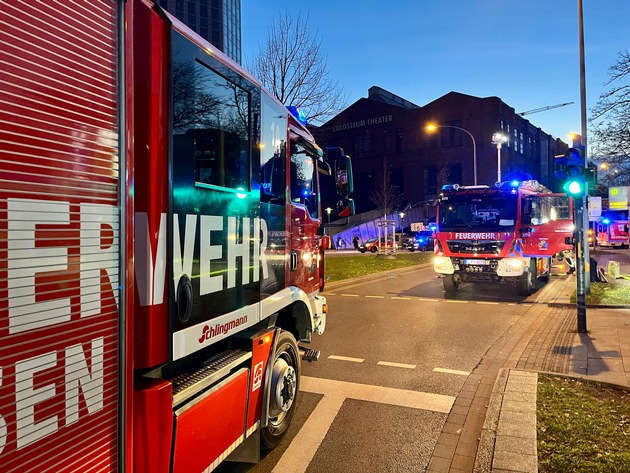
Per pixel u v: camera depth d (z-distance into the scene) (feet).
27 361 5.23
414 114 185.47
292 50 45.73
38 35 5.39
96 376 6.15
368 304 38.55
